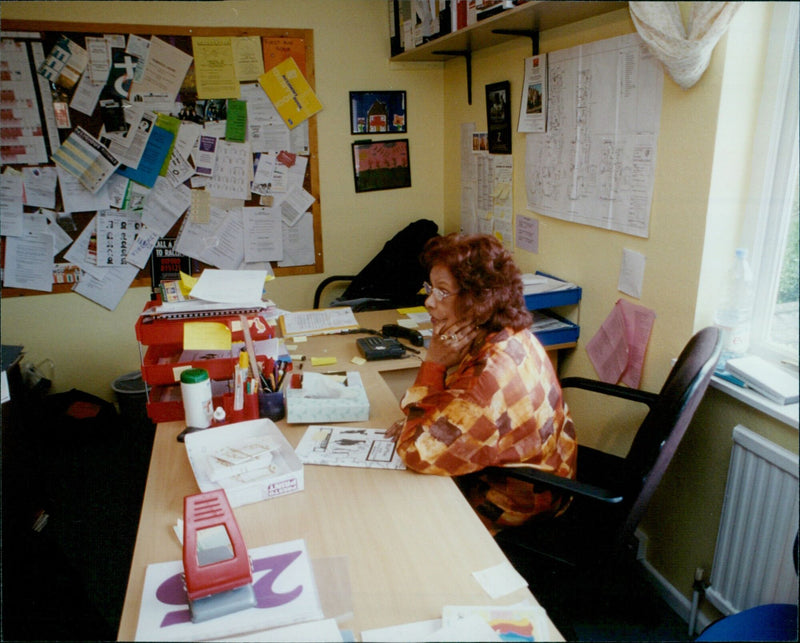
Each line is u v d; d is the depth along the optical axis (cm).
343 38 304
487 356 133
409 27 286
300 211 320
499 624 90
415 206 338
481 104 280
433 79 321
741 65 146
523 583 99
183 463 136
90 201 296
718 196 155
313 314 243
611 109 190
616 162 191
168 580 99
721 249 159
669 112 166
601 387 171
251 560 103
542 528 146
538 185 240
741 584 149
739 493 147
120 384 309
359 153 320
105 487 258
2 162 283
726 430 155
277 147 309
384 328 225
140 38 282
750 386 143
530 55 234
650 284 182
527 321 141
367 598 96
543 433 139
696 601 166
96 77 282
